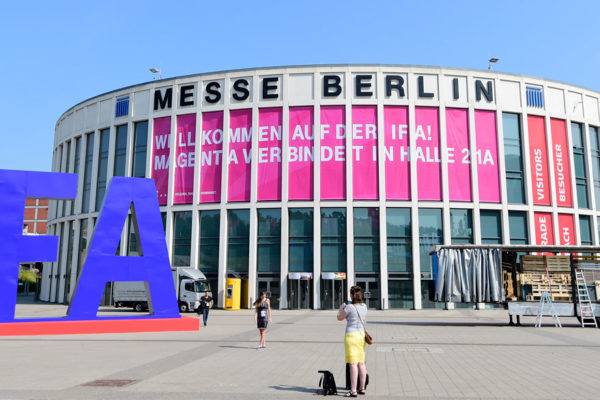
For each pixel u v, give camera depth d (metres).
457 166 37.03
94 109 43.78
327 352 12.93
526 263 23.53
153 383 8.59
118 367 10.33
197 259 37.28
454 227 36.38
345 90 37.47
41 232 99.88
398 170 36.62
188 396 7.53
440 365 10.80
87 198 43.09
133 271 18.77
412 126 37.03
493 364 10.95
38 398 7.37
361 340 7.88
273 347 13.99
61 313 30.08
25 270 79.19
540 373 9.77
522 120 38.56
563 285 23.09
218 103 38.62
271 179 37.12
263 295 13.96
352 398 7.51
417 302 35.03
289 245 36.28
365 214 36.22
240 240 36.88
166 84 40.19
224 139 38.03
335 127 37.19
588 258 22.59
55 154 51.16
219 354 12.45
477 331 19.33
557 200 38.47
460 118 37.72
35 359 11.45
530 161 38.31
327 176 36.66
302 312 32.69
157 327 18.58
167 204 38.62
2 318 16.92
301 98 37.72
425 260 35.69
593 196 39.59
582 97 40.75
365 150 36.81
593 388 8.28
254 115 37.88
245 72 38.59
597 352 13.03
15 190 17.48
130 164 40.38
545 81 39.59
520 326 21.88
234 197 37.34
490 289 22.52
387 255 35.66
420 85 37.62
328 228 36.19
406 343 15.09
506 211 36.91
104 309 34.22
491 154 37.62
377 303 35.09
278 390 8.04
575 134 40.38
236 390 8.01
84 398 7.38
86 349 13.36
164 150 39.56
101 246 18.44
